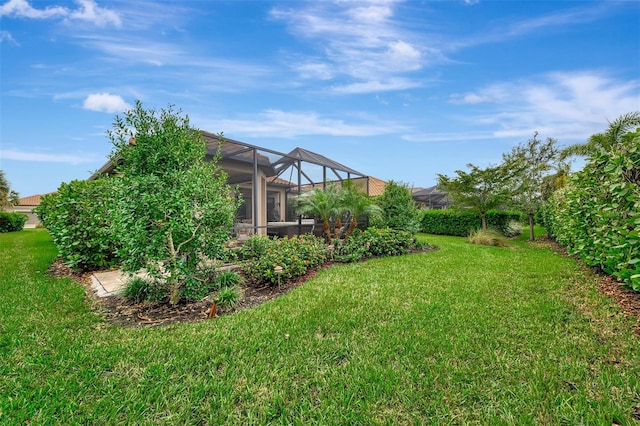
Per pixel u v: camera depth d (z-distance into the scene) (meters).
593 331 3.19
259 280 5.31
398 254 8.44
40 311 3.85
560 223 8.45
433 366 2.60
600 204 4.80
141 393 2.27
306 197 9.83
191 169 4.21
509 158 13.66
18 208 30.97
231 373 2.53
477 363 2.64
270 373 2.52
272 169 12.52
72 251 6.17
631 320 3.41
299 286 5.09
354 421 2.02
